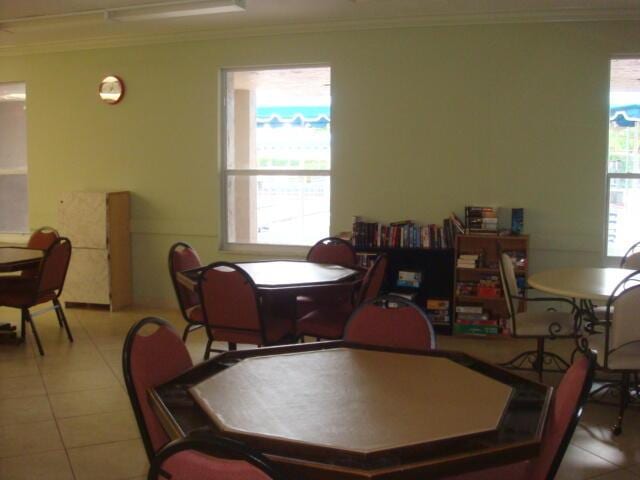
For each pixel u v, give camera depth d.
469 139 5.27
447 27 5.23
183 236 6.09
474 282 5.13
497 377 2.02
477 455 1.45
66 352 4.63
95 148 6.29
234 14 5.17
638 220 5.17
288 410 1.71
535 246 5.20
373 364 2.15
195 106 5.93
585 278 3.84
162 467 1.26
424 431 1.58
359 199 5.55
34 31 5.73
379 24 5.33
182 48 5.92
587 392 1.60
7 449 3.00
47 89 6.39
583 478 2.73
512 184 5.21
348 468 1.38
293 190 5.90
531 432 1.58
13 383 3.94
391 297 2.56
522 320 3.88
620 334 2.97
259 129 5.95
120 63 6.12
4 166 6.79
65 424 3.30
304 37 5.57
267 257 5.87
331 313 3.91
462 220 5.32
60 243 4.65
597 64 4.99
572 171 5.10
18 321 5.57
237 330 3.43
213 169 5.93
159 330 2.10
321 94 5.79
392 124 5.42
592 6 4.79
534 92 5.11
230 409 1.72
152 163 6.12
